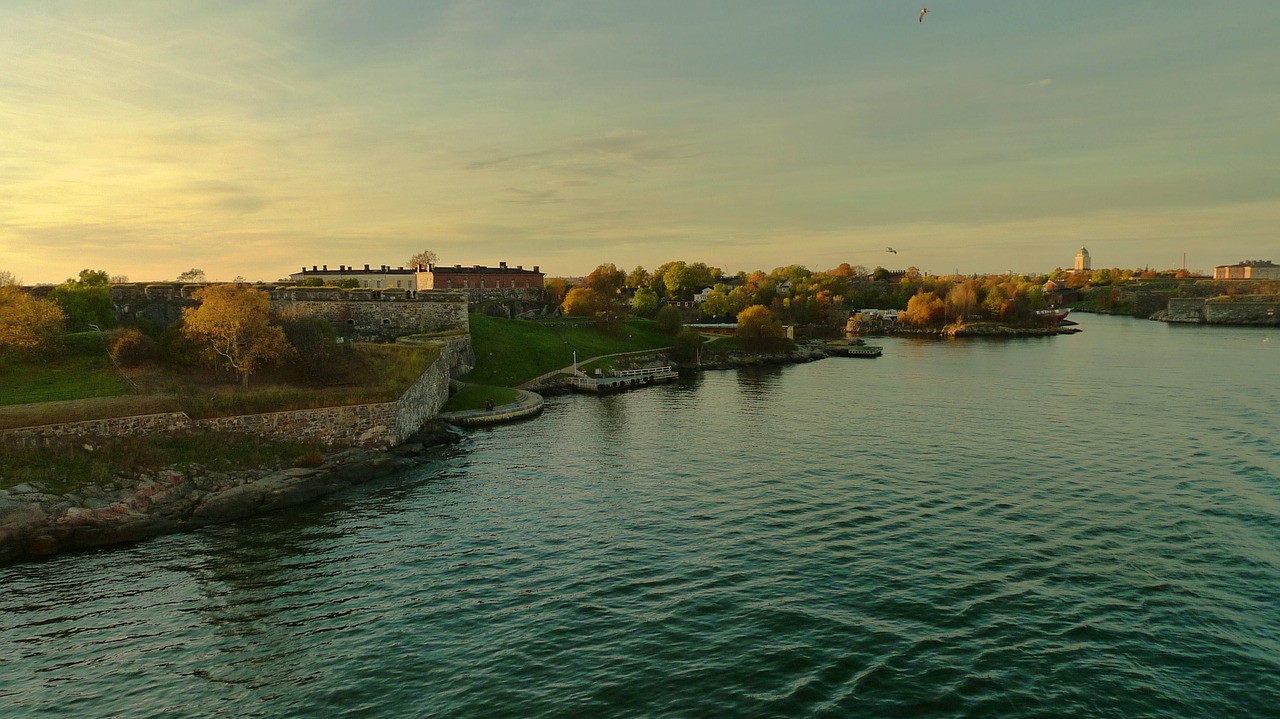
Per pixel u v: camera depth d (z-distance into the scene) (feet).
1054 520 123.54
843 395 282.56
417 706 72.18
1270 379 299.17
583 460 175.63
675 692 73.82
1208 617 88.33
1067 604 92.12
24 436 131.54
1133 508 129.39
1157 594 94.63
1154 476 150.00
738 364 422.82
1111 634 84.48
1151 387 280.92
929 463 164.55
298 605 95.20
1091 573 101.24
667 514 130.31
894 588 97.35
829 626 87.04
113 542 119.75
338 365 200.64
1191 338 542.16
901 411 238.68
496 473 164.04
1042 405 243.81
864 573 102.37
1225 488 140.46
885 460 168.25
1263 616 88.43
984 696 72.49
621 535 119.75
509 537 119.96
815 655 80.53
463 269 517.14
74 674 78.79
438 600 96.12
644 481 153.89
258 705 72.74
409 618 90.99
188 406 153.89
